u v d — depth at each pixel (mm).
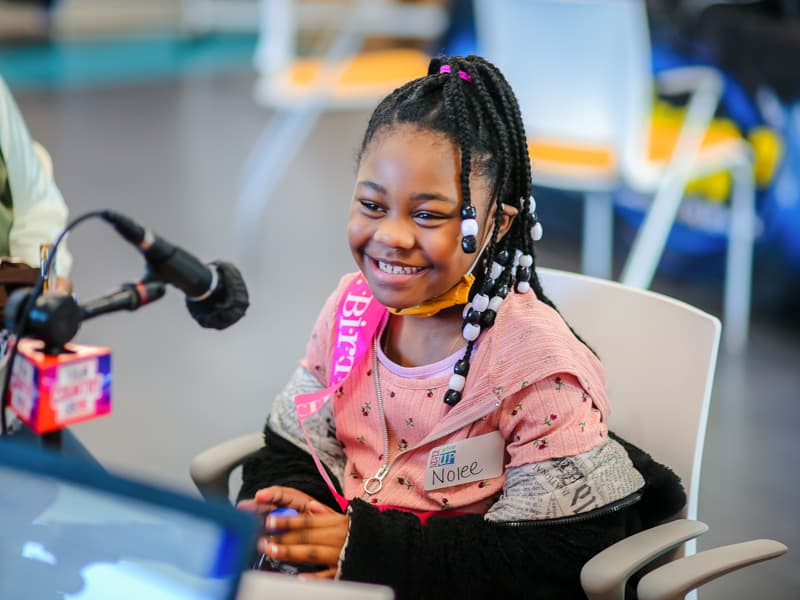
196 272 1075
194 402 2773
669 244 3693
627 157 2900
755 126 3344
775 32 3254
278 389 2883
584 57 2840
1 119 1654
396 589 1109
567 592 1130
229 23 9617
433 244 1098
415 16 5906
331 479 1312
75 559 670
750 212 3250
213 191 4605
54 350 967
